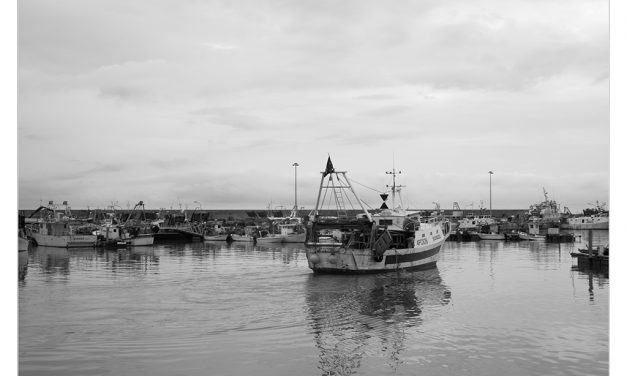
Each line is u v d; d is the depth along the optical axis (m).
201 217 143.12
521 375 21.58
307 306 34.78
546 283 44.22
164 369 22.23
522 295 38.41
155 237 109.56
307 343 26.00
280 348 25.20
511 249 85.44
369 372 21.97
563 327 28.72
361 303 35.81
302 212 162.38
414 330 28.39
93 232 99.88
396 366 22.69
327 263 50.72
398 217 55.59
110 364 22.80
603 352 24.38
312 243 51.22
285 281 46.31
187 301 36.59
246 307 34.50
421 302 36.06
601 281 45.00
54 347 25.23
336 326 29.30
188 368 22.34
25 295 39.03
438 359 23.52
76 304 35.47
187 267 58.19
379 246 49.97
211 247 94.88
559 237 105.12
